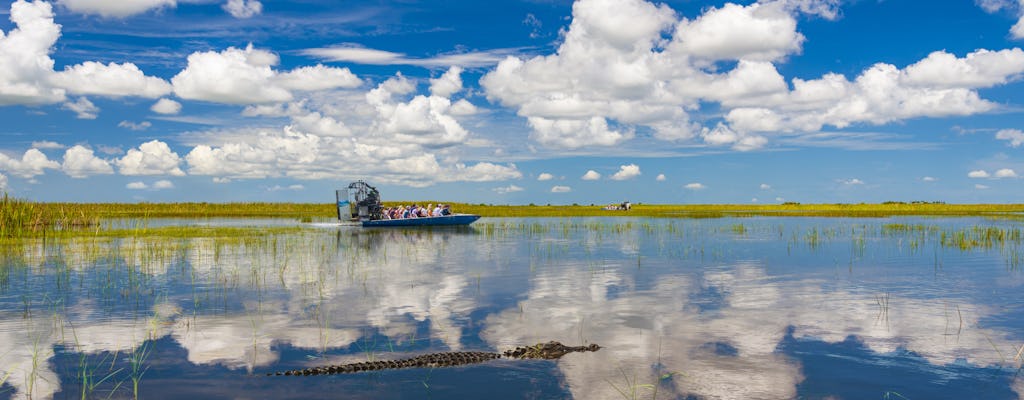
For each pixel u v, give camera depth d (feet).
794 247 92.73
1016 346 35.17
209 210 268.62
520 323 40.86
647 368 31.04
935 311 44.60
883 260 75.41
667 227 148.15
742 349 34.53
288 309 45.27
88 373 30.32
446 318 42.39
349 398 26.66
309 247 92.84
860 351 34.09
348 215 156.56
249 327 39.65
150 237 109.19
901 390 28.02
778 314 43.55
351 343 35.88
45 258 74.84
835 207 350.23
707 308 45.78
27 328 39.27
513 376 29.63
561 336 37.50
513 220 194.70
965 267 68.64
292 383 28.63
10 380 29.32
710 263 72.90
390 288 54.60
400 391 27.50
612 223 170.91
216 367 31.19
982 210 307.17
